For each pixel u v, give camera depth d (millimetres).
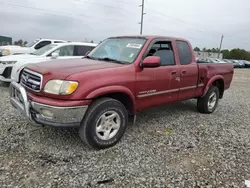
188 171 2873
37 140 3498
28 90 3256
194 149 3512
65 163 2904
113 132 3438
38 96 3066
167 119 4953
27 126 4008
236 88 11578
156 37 4098
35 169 2732
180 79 4441
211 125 4719
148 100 3922
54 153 3141
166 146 3562
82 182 2541
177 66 4367
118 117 3434
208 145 3689
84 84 2975
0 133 3666
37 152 3139
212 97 5566
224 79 5836
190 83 4746
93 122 3135
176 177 2727
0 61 7035
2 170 2668
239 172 2904
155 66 3559
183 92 4652
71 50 8156
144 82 3719
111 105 3285
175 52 4414
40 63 3611
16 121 4219
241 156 3348
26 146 3289
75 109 2922
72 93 2891
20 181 2490
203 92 5238
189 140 3850
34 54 8109
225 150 3527
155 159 3135
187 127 4508
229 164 3094
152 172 2807
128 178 2660
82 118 3041
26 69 3527
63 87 2877
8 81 7090
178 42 4566
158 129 4297
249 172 2912
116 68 3369
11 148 3201
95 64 3486
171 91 4320
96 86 3074
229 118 5355
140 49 3801
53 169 2756
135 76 3564
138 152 3311
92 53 4457
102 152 3252
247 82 15359
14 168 2725
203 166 3012
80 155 3127
